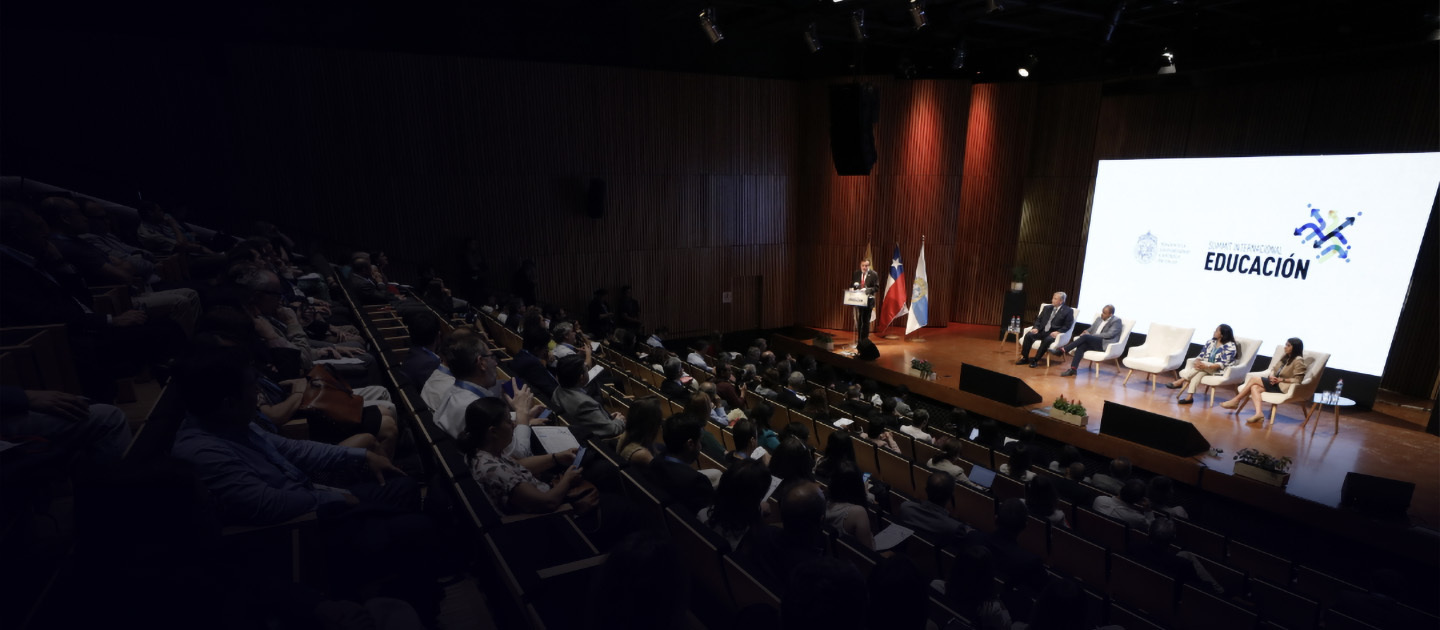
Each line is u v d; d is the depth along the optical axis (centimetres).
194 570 127
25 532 173
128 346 286
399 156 1032
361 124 996
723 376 722
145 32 850
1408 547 595
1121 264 1195
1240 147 1055
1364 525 618
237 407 203
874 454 626
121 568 123
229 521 192
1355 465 726
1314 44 921
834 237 1393
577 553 205
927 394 1052
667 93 1247
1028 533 493
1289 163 972
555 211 1183
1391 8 844
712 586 231
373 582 208
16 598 150
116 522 125
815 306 1439
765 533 244
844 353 1218
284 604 136
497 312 916
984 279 1409
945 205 1337
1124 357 1113
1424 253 891
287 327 404
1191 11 937
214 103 893
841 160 1121
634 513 256
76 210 394
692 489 287
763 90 1341
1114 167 1194
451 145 1070
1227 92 1066
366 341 495
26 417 187
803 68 1375
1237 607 378
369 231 1026
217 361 197
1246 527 679
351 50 973
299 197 968
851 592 122
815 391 709
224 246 724
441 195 1075
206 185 902
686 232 1324
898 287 1311
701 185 1319
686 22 1226
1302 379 817
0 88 783
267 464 208
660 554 118
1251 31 989
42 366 248
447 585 231
